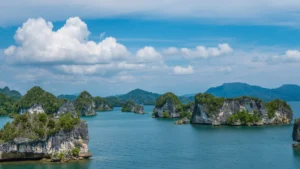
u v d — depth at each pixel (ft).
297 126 506.89
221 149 501.56
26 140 406.00
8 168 378.73
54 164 398.21
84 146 431.02
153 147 522.06
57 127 415.23
